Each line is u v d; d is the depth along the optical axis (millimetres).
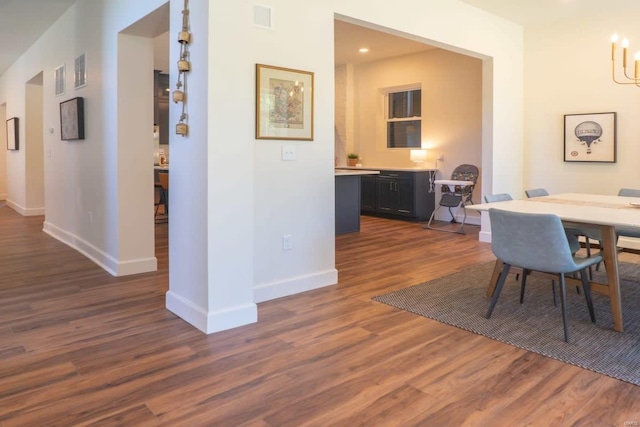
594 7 5102
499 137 5609
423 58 7633
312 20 3607
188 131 2920
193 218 2920
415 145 8062
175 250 3146
